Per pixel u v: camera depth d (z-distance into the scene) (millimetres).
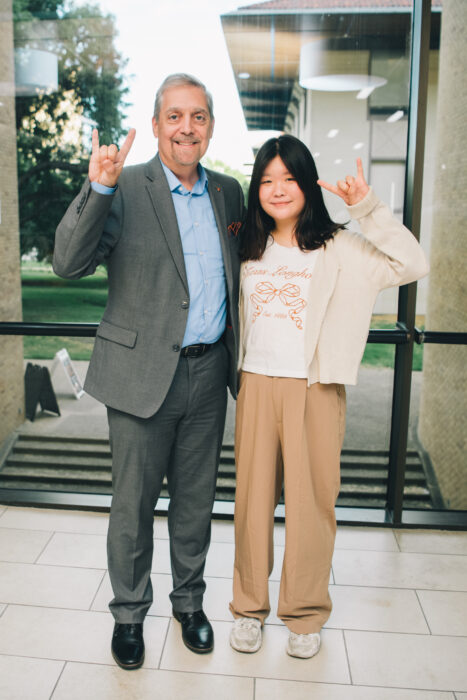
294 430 1800
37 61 2770
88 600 2131
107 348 1767
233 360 1857
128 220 1692
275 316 1793
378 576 2318
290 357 1787
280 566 2369
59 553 2424
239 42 2682
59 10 2711
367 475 2857
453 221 2686
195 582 1982
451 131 2633
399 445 2629
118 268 1726
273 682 1771
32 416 3000
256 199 1795
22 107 2818
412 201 2584
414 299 2584
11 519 2699
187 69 2713
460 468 2887
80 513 2768
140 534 1846
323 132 2725
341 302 1782
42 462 3008
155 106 1717
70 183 2883
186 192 1748
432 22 2523
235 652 1896
